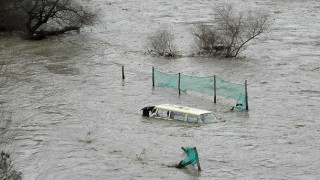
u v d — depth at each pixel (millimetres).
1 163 86500
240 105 122750
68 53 186875
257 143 98438
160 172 84000
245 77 153875
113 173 83812
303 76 153625
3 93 136250
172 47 188250
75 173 84062
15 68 163375
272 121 113250
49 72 159750
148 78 154000
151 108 117250
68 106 125500
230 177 82500
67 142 99312
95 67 167375
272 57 178250
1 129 102562
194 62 174125
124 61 175750
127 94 136750
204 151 94125
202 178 81875
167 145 97375
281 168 86562
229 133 104312
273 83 146875
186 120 111938
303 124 111312
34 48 193875
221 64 170625
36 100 130250
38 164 87938
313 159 90500
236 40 184375
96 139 101500
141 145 97562
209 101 130750
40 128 107938
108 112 120500
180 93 138250
